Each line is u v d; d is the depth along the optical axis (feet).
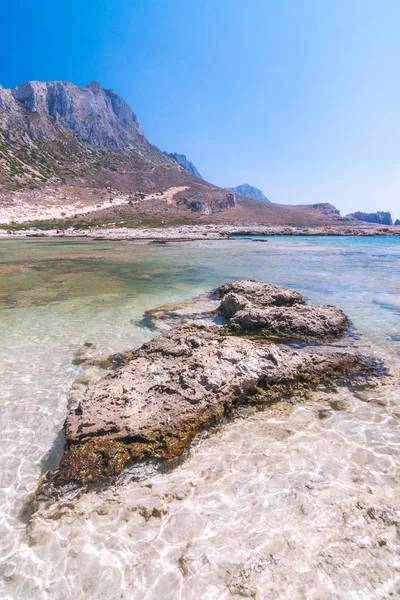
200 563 10.73
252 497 13.15
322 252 106.52
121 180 346.95
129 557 11.03
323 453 15.49
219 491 13.55
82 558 11.06
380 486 13.48
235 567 10.53
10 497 13.64
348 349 27.27
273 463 14.97
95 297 46.68
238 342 25.07
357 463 14.79
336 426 17.52
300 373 22.35
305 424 17.78
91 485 14.14
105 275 64.75
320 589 9.80
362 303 41.78
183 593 9.92
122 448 15.79
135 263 82.07
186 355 24.39
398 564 10.41
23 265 78.18
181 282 57.72
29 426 18.12
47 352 27.66
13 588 10.31
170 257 94.53
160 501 13.19
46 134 360.69
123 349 28.22
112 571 10.62
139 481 14.29
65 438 16.51
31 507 13.17
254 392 20.51
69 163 342.64
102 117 448.65
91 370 24.47
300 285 53.57
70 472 14.67
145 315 37.96
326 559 10.62
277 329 30.86
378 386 21.56
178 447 16.08
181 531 11.86
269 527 11.83
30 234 178.70
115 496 13.55
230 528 11.87
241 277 62.13
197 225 250.57
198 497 13.30
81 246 129.59
